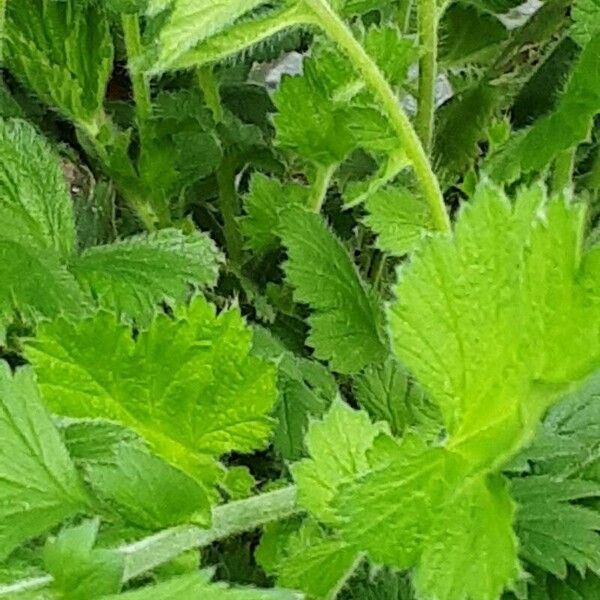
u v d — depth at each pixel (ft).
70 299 1.09
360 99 1.14
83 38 1.26
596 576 0.99
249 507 0.93
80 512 0.91
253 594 0.80
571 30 1.17
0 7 1.17
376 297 1.28
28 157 1.18
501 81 1.46
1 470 0.89
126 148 1.32
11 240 1.11
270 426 0.92
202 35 0.91
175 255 1.15
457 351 0.85
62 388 0.89
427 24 1.24
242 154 1.41
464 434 0.86
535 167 1.16
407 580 1.04
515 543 0.83
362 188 1.20
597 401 1.04
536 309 0.84
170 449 0.93
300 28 1.23
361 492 0.82
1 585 0.83
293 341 1.31
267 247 1.35
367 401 1.15
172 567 0.90
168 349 0.89
